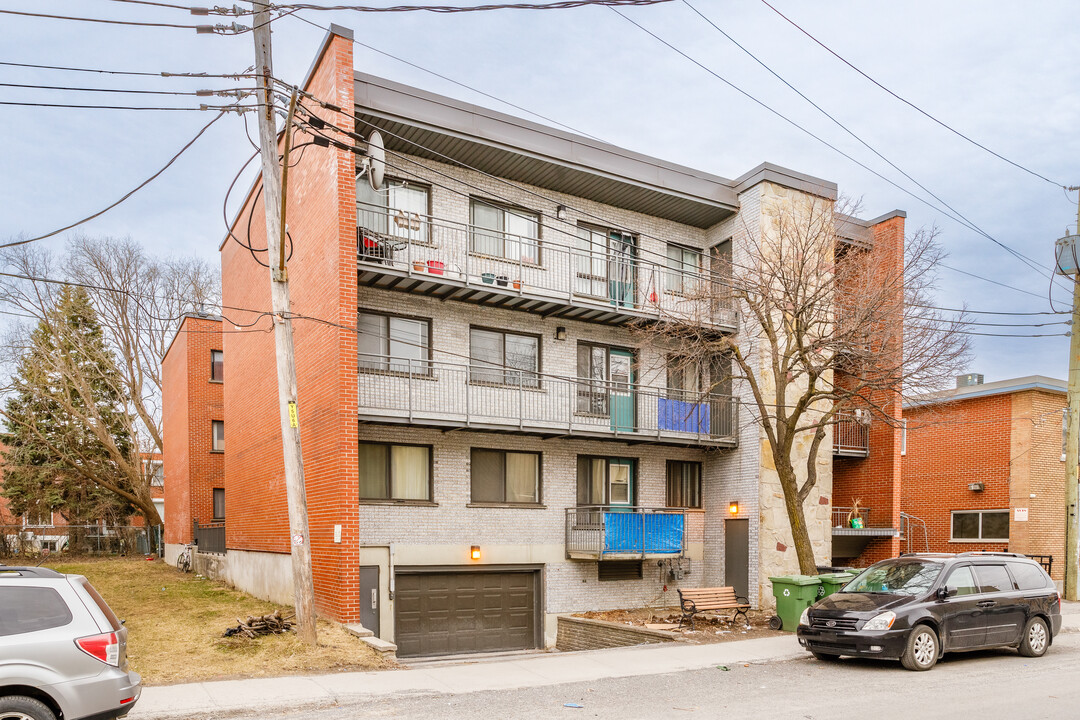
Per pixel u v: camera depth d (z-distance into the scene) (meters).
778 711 9.01
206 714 8.88
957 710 8.97
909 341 17.08
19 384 33.75
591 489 19.94
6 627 6.80
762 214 20.14
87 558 33.38
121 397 35.56
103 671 6.95
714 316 20.25
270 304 19.17
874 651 11.59
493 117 17.56
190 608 17.00
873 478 22.69
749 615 18.19
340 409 14.80
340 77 15.23
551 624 18.77
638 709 9.21
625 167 19.39
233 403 23.00
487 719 8.71
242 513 21.33
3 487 36.56
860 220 21.66
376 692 10.12
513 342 19.09
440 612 17.59
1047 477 24.88
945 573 12.50
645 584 20.19
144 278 37.38
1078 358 20.45
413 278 16.41
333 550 14.84
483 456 18.55
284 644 12.59
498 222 18.94
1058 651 13.63
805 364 17.05
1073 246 19.77
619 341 20.42
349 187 15.28
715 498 21.11
